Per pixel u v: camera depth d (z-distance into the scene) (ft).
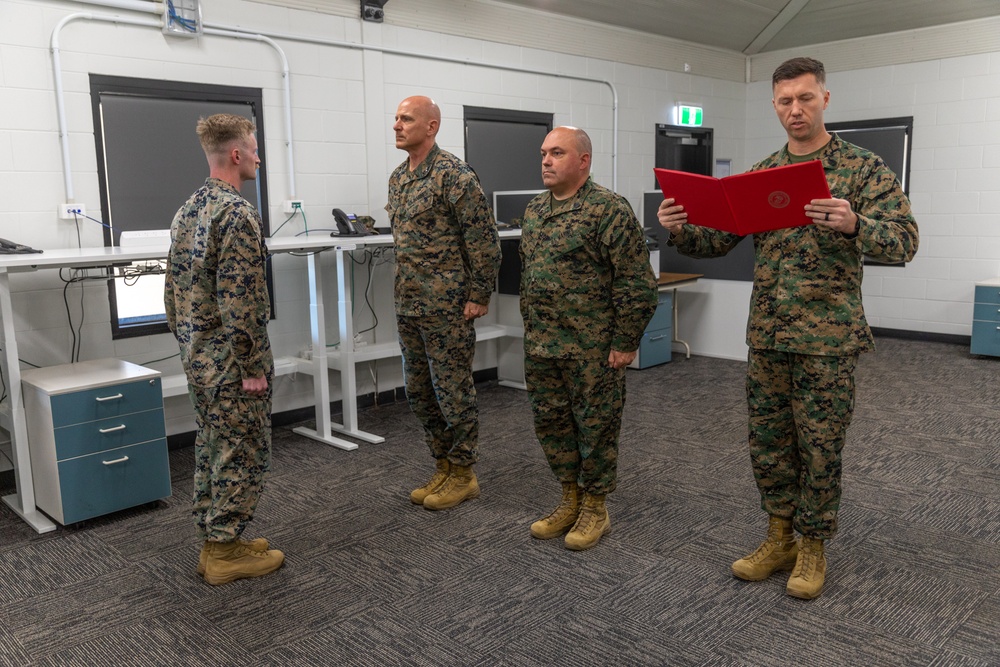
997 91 21.09
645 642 7.25
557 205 8.55
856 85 23.63
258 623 7.72
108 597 8.32
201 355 7.91
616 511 10.36
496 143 18.67
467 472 10.78
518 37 18.62
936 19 21.66
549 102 19.57
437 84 17.08
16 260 9.65
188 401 13.76
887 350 21.43
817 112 7.32
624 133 21.67
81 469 9.96
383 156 16.22
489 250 9.70
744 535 9.56
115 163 12.76
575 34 19.94
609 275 8.49
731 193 7.02
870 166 7.27
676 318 21.01
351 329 13.85
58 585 8.61
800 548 8.14
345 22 15.31
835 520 7.79
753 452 8.15
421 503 10.73
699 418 14.85
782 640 7.23
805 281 7.30
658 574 8.57
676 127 23.17
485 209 9.64
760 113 25.57
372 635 7.45
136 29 12.68
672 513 10.27
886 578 8.41
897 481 11.37
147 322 13.20
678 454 12.73
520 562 8.93
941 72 21.99
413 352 10.21
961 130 21.83
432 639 7.36
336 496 11.12
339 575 8.70
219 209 7.56
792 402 7.67
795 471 8.05
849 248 7.16
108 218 12.71
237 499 8.20
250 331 7.61
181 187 13.57
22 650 7.33
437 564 8.91
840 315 7.26
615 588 8.27
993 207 21.45
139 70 12.76
